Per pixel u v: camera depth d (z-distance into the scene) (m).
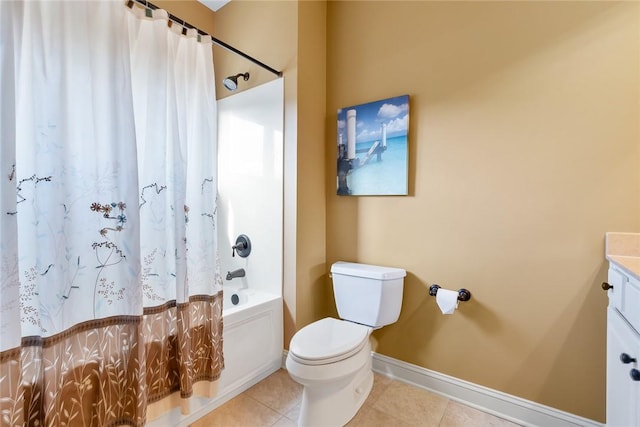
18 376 0.96
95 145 1.18
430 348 1.78
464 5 1.64
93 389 1.19
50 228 1.06
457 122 1.67
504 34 1.54
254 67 2.15
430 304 1.77
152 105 1.35
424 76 1.77
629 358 0.93
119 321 1.25
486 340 1.61
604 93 1.31
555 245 1.42
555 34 1.41
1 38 0.93
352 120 2.02
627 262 1.11
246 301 1.96
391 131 1.86
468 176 1.64
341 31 2.11
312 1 2.05
